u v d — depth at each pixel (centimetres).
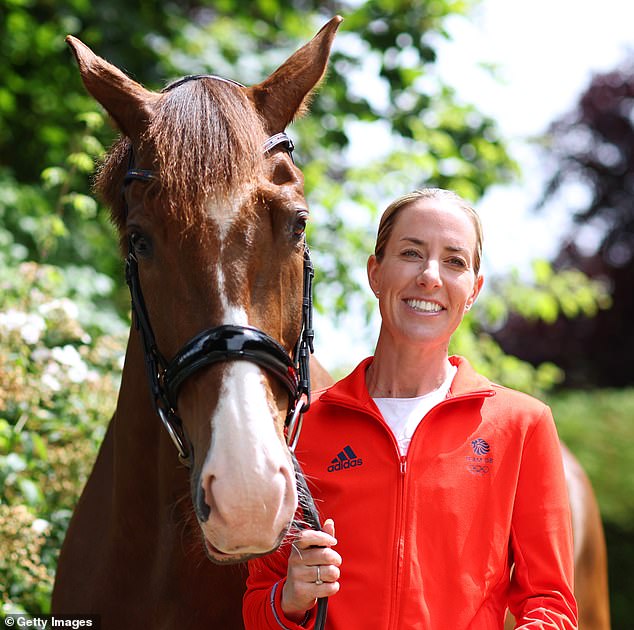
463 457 186
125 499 216
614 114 1584
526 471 187
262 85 202
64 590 242
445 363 203
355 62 566
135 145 192
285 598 171
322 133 570
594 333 1475
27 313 336
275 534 155
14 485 292
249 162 174
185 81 199
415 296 196
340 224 536
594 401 823
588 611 331
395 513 181
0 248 461
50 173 389
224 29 604
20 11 564
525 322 1462
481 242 206
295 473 179
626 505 683
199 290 170
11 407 298
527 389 596
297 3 671
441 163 566
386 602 176
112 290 502
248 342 168
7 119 607
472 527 181
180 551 205
